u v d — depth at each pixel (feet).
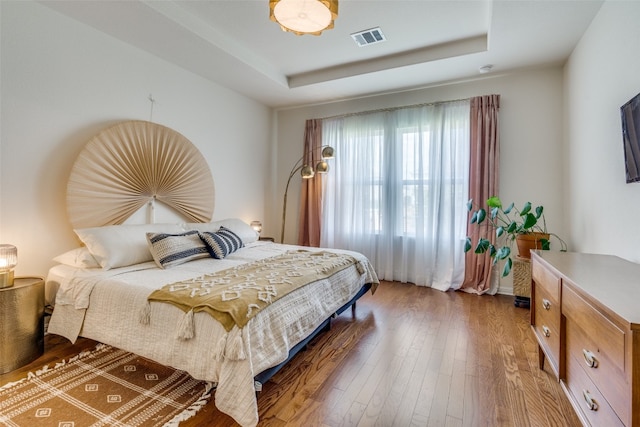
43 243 7.98
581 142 9.07
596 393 3.71
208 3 8.32
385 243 14.14
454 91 12.80
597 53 7.77
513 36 8.93
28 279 7.20
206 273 7.48
